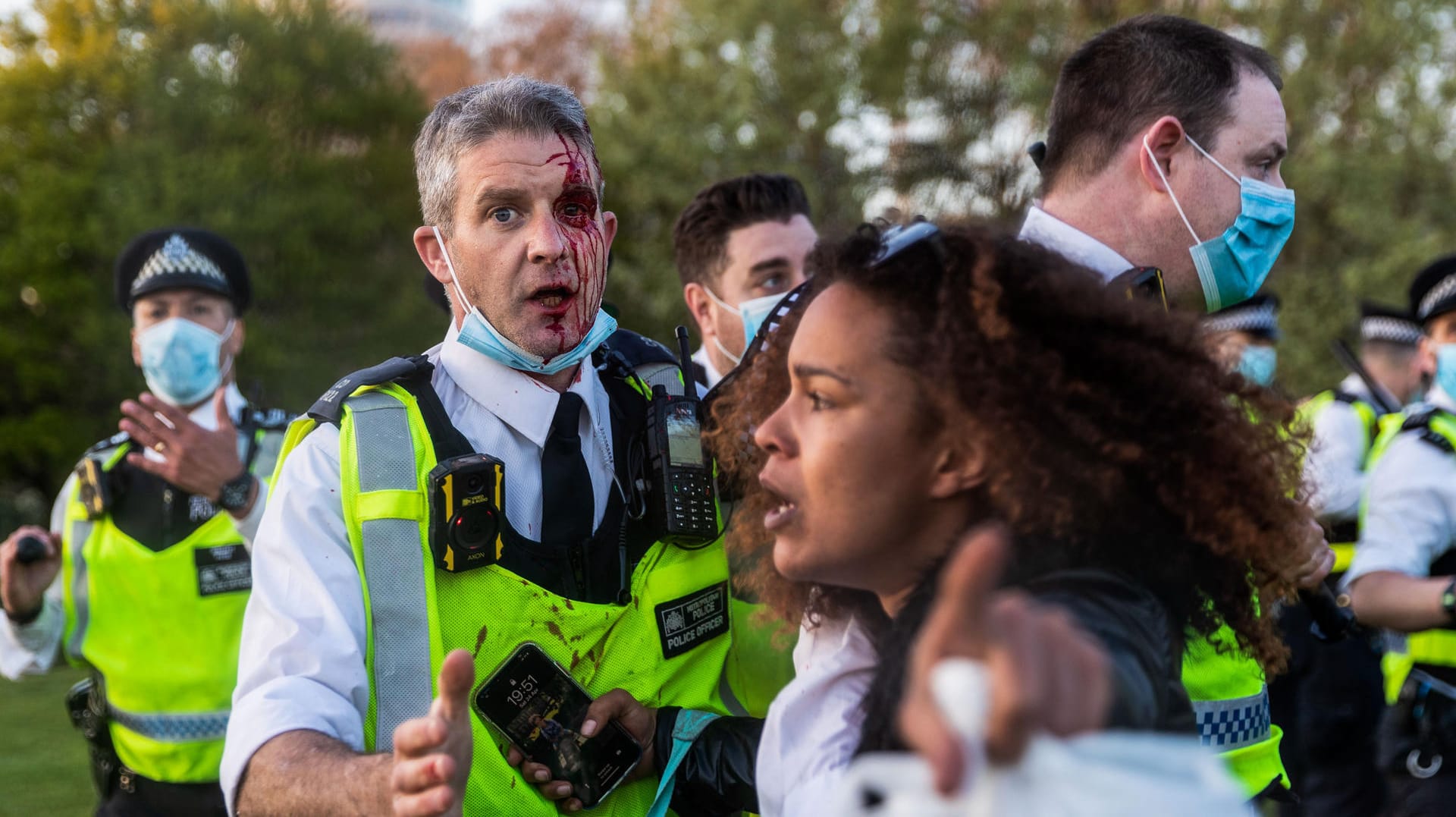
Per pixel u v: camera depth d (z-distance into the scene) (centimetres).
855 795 94
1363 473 451
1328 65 1892
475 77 3231
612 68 2145
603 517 205
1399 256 1714
